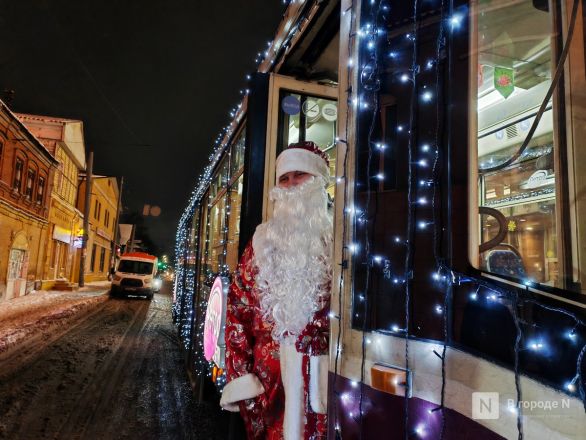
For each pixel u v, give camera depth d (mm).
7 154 16016
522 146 1319
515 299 1110
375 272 1513
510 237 1313
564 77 1237
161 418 4781
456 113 1373
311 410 1783
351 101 1724
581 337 1015
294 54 3309
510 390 1075
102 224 36156
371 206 1561
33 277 19828
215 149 5789
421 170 1429
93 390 5766
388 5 1626
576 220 1155
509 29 1410
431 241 1361
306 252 1868
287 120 3559
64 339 9258
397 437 1350
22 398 5289
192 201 8477
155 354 8281
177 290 11281
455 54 1399
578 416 941
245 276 2072
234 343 2033
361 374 1455
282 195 2018
